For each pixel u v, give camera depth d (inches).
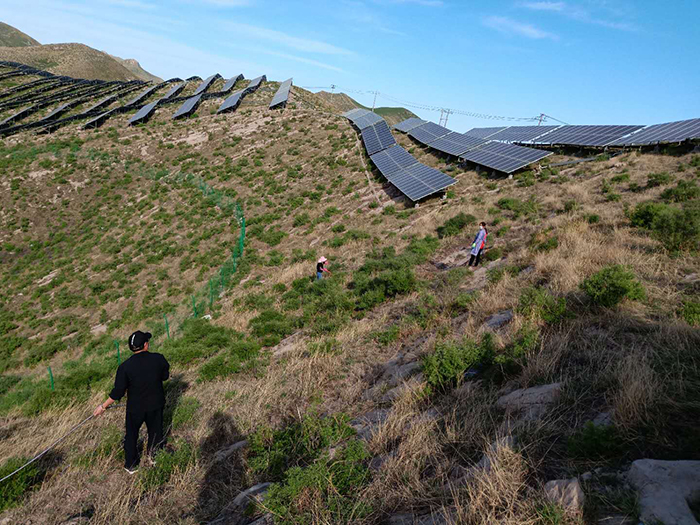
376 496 143.3
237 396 297.7
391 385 258.1
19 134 2156.7
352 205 1163.3
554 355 203.8
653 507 94.0
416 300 447.2
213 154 1849.2
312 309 525.3
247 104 2463.1
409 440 167.2
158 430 228.4
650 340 195.9
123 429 266.7
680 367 160.7
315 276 721.6
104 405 219.5
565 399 162.7
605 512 99.3
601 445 123.0
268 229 1175.6
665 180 665.6
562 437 141.0
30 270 1275.8
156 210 1496.1
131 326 866.1
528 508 109.1
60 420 306.5
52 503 192.9
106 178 1756.9
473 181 1062.4
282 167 1625.2
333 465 163.2
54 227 1507.1
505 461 131.6
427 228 797.2
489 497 115.7
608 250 374.6
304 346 391.9
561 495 107.7
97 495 197.2
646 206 459.8
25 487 206.4
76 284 1142.3
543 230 559.2
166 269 1109.7
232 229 1227.2
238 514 159.9
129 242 1323.8
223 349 454.6
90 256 1291.8
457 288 450.0
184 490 190.9
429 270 589.3
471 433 161.3
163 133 2113.7
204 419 268.7
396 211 1008.9
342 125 2004.2
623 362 172.9
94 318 979.3
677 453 114.0
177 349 455.8
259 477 187.0
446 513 119.0
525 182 916.6
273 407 269.0
